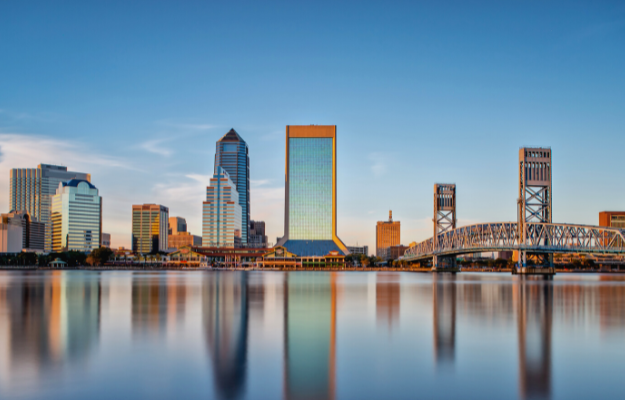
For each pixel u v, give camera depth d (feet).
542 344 160.86
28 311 237.04
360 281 561.84
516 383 119.65
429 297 326.24
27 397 107.65
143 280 565.94
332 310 245.65
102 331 179.93
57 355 142.51
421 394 111.86
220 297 315.99
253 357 141.49
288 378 121.90
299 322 203.82
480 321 209.77
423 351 150.10
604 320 214.48
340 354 145.69
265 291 374.22
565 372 128.77
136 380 119.24
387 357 142.72
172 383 117.39
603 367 133.39
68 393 110.22
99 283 489.26
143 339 165.07
